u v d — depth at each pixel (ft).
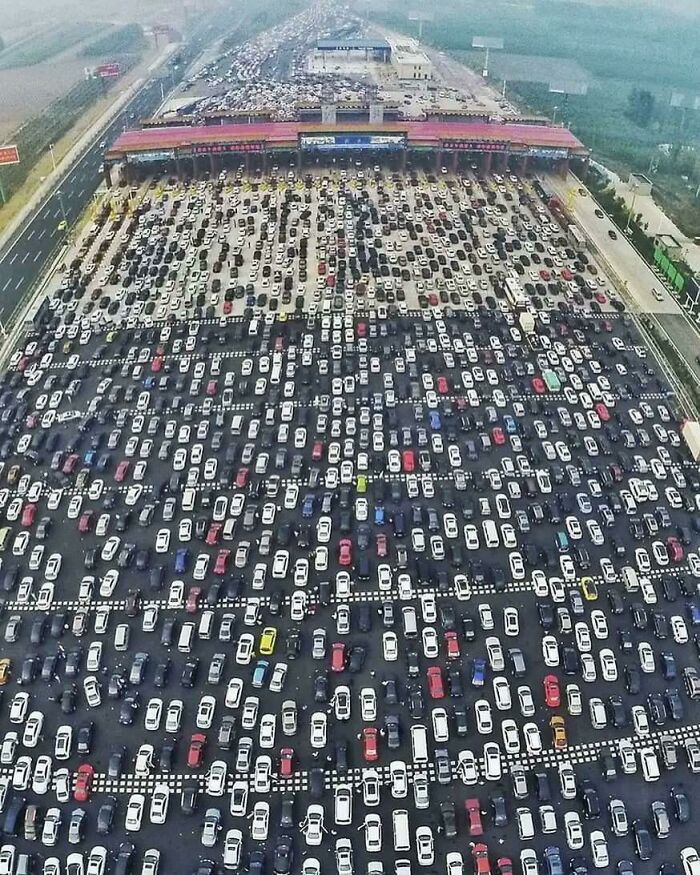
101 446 330.54
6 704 236.63
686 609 264.11
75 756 223.71
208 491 309.63
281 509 302.45
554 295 439.22
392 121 640.99
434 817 210.18
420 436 333.01
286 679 243.60
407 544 288.10
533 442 333.83
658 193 606.55
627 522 297.53
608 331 407.64
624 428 340.59
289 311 419.13
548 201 566.36
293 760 222.28
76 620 257.14
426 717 233.35
